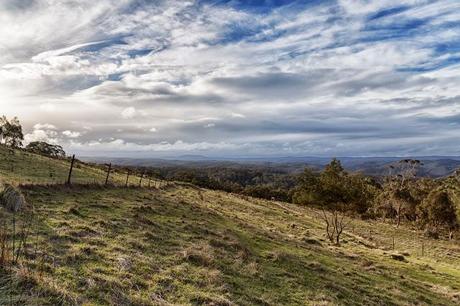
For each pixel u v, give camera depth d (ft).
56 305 29.53
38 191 81.66
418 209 327.47
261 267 61.36
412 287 79.15
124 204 90.94
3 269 32.94
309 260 79.25
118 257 46.21
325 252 98.48
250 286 50.70
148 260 48.93
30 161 164.04
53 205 70.85
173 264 50.75
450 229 304.91
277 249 83.25
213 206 157.17
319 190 145.28
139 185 151.64
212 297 40.86
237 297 44.42
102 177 161.79
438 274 107.96
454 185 298.35
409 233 273.13
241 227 105.29
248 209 188.65
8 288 30.07
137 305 34.27
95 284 35.91
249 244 81.35
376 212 366.22
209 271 50.85
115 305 32.68
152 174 360.69
